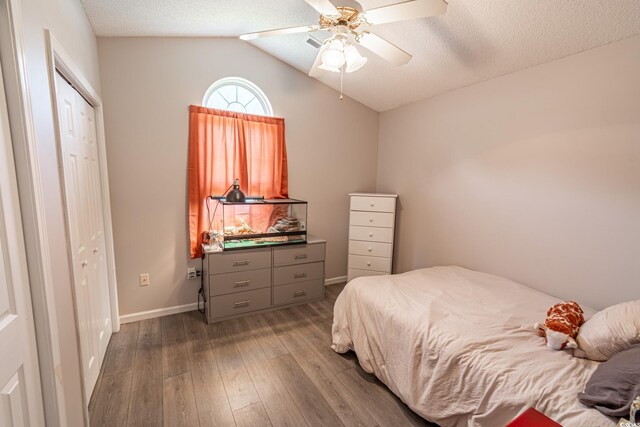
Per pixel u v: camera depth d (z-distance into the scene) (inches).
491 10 75.1
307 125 138.6
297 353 92.7
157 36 105.5
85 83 74.4
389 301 80.0
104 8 80.4
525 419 40.3
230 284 111.3
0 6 36.7
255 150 125.9
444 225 123.2
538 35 78.7
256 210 123.0
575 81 81.4
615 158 74.9
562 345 57.5
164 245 113.3
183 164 113.7
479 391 55.5
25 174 40.2
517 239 97.4
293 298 125.6
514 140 96.9
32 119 41.4
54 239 49.3
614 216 75.7
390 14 60.0
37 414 42.6
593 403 44.5
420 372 66.7
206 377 80.7
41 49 47.9
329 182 148.0
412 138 137.0
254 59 123.5
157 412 68.7
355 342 85.7
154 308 114.0
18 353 38.1
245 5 89.7
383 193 155.8
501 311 74.7
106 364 85.4
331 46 67.0
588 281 81.1
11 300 37.5
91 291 77.5
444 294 84.5
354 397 74.9
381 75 120.4
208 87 115.7
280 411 69.9
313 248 127.3
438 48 95.2
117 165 103.4
